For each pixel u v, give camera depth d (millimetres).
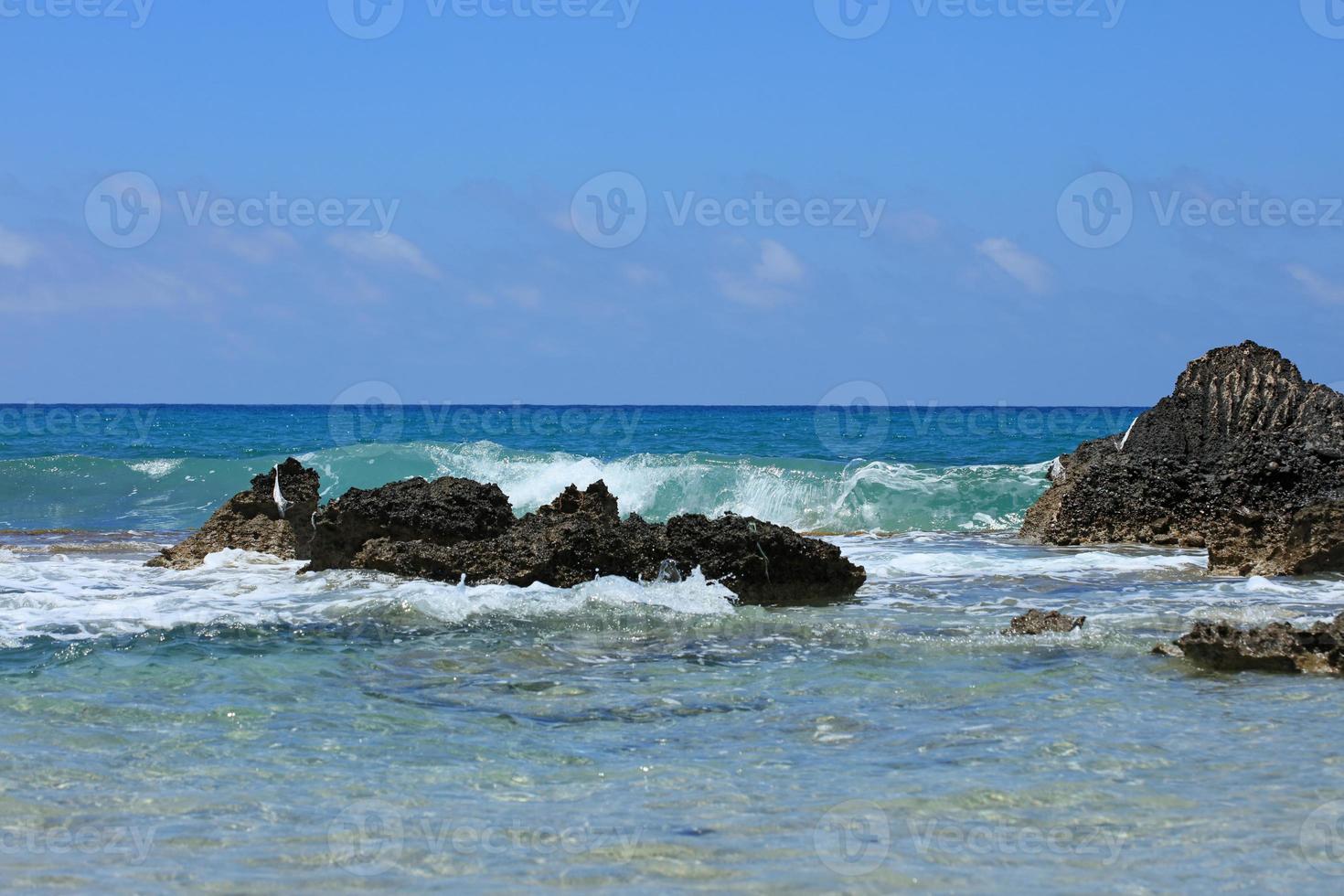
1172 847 5199
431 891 4719
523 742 7004
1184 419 20953
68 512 26812
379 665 9109
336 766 6477
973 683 8438
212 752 6727
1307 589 13078
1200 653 8969
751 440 52438
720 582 12320
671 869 4945
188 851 5152
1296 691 8172
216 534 15492
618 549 12562
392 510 13602
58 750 6699
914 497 25797
